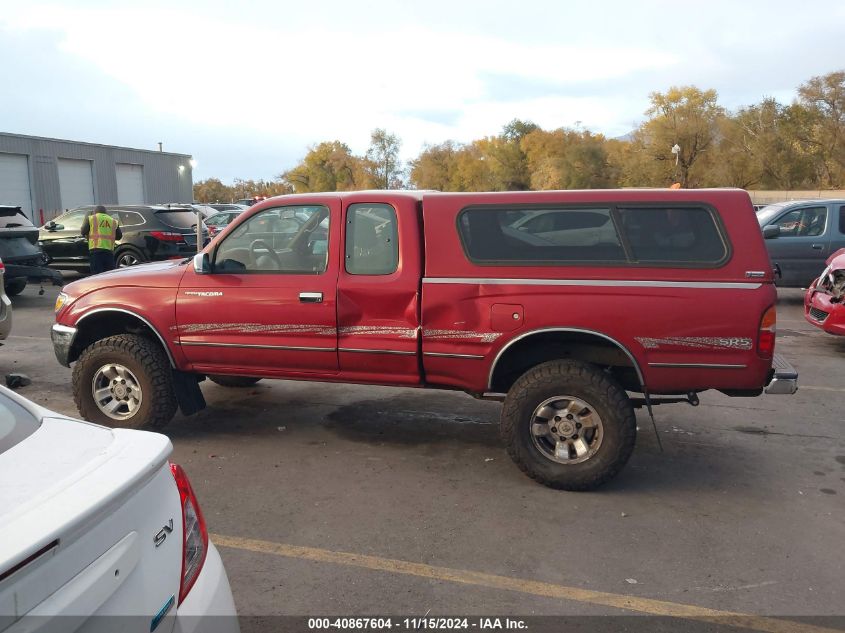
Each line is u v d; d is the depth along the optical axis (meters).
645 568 3.56
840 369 7.83
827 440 5.53
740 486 4.62
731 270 4.23
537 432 4.51
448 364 4.68
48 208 37.00
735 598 3.29
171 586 1.89
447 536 3.90
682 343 4.27
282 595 3.31
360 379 4.94
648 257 4.33
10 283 12.91
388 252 4.79
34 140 36.03
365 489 4.54
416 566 3.57
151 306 5.23
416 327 4.70
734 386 4.28
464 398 6.68
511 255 4.54
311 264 4.97
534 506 4.29
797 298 13.24
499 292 4.49
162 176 45.41
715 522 4.08
